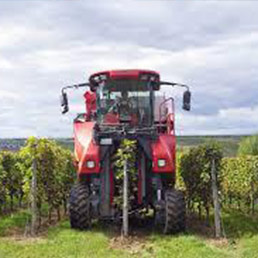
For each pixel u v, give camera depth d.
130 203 13.56
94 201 13.35
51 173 14.78
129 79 14.03
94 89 14.58
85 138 13.83
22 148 13.89
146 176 13.66
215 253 10.52
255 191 17.28
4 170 17.84
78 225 13.26
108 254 10.65
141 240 12.24
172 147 13.62
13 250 11.06
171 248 11.07
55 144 15.80
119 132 13.41
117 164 13.03
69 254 10.62
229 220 15.12
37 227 14.31
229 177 19.05
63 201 17.52
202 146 13.83
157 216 12.98
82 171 13.25
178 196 12.86
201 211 16.80
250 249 10.70
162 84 14.17
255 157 17.42
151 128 13.51
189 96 14.04
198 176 14.43
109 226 14.08
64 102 14.34
